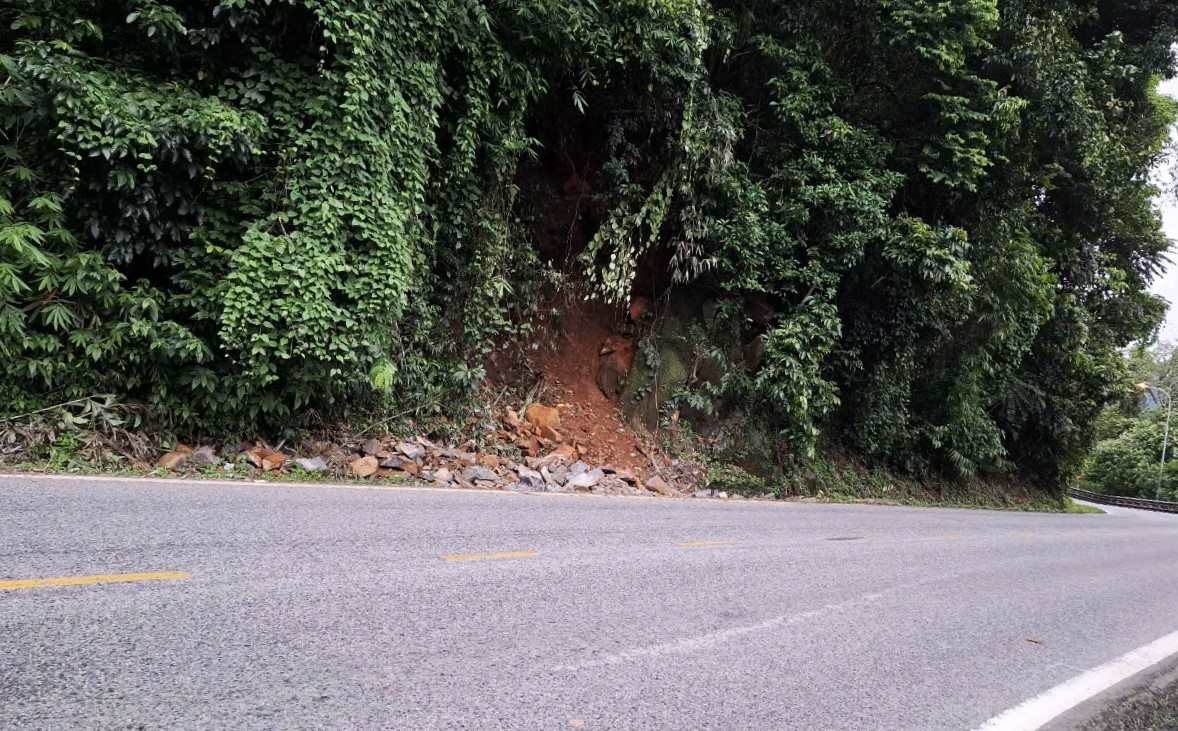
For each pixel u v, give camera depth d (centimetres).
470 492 820
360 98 796
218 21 774
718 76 1345
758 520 879
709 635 386
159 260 752
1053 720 328
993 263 1503
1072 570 781
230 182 776
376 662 293
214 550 427
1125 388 2156
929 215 1495
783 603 472
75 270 694
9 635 279
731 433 1334
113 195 726
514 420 1129
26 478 590
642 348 1337
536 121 1241
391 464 873
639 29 1063
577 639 352
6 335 664
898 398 1589
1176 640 507
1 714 219
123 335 722
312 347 784
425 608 367
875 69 1347
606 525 687
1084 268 1923
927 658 396
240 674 267
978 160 1304
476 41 957
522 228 1188
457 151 980
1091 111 1500
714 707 293
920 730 299
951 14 1248
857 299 1472
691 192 1220
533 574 462
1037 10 1488
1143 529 1584
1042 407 2011
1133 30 1903
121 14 747
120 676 254
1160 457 5100
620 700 288
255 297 751
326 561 431
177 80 764
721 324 1359
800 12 1292
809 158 1280
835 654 382
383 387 862
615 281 1195
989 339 1617
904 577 613
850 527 920
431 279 1025
